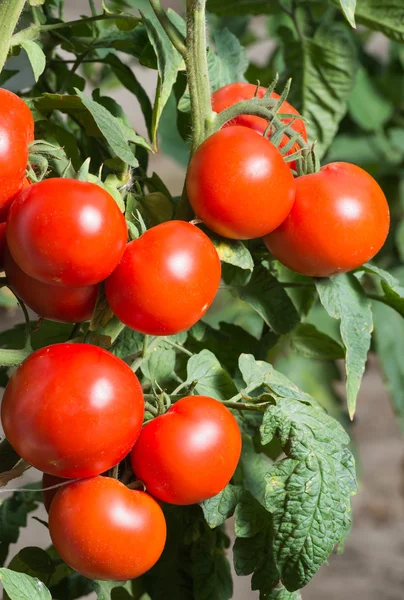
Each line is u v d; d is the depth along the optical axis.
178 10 3.06
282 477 1.11
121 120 1.23
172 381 1.20
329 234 1.11
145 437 1.09
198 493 1.10
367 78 2.09
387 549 2.63
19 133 1.05
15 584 1.08
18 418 1.05
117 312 1.07
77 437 1.04
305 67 1.35
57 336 1.26
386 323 1.88
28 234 1.04
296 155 1.13
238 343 1.27
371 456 2.95
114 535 1.07
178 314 1.07
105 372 1.05
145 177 1.22
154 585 1.23
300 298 1.29
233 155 1.08
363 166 2.16
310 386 1.88
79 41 1.27
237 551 1.14
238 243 1.12
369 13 1.33
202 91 1.11
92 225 1.04
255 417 1.21
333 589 2.45
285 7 1.38
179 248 1.06
